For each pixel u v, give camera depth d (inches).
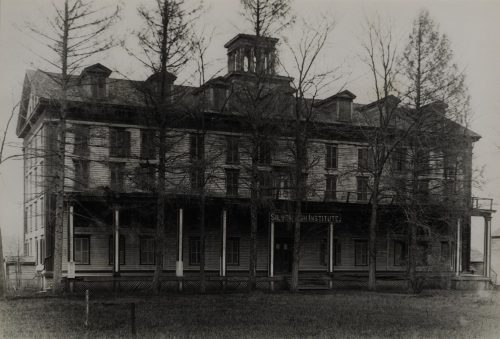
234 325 794.2
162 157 1226.6
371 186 1654.8
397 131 1451.8
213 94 1592.0
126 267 1496.1
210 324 799.7
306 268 1673.2
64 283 1255.5
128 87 1519.4
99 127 1430.9
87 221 1446.9
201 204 1315.2
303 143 1355.8
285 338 699.4
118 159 1499.8
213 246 1576.0
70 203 1312.7
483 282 1578.5
